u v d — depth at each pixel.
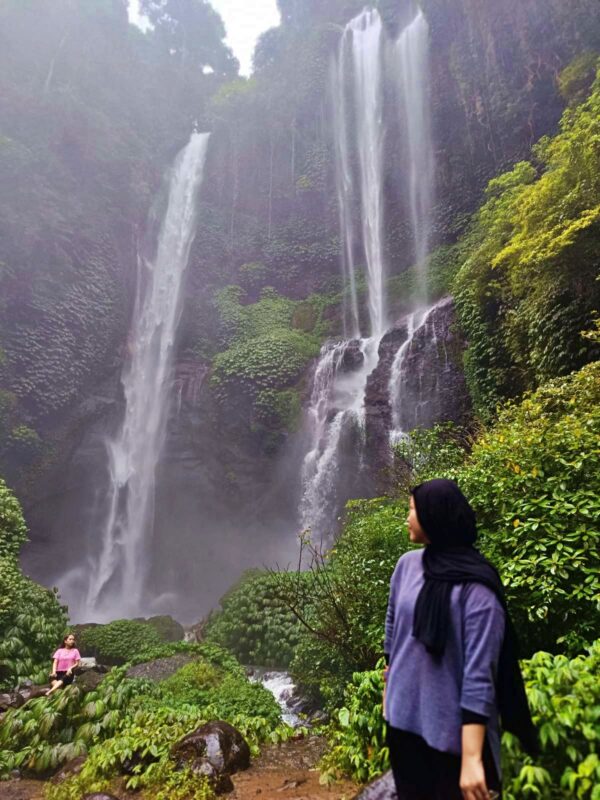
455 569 1.61
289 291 25.16
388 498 7.75
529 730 1.55
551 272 9.22
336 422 18.12
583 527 3.84
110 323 20.72
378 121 24.98
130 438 21.44
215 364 21.66
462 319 12.95
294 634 9.87
